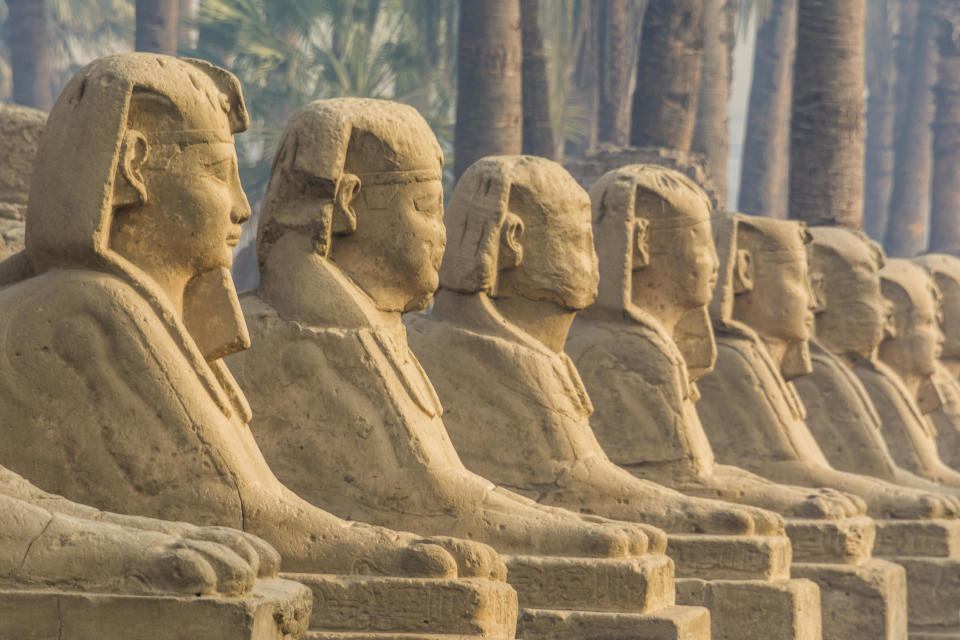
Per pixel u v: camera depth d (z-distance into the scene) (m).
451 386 17.28
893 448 28.00
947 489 25.28
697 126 51.66
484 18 33.06
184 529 9.77
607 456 20.06
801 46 32.44
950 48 57.34
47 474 11.43
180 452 11.70
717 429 22.97
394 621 12.21
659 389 20.03
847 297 27.11
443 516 14.45
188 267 12.09
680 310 20.91
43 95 47.84
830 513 20.73
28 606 9.07
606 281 20.36
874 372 28.38
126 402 11.57
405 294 15.12
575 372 17.86
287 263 14.77
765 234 24.17
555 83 54.06
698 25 35.44
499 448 17.12
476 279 17.30
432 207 15.12
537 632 14.71
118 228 11.78
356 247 14.96
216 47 47.12
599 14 53.88
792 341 24.25
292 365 14.49
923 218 66.12
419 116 15.30
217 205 12.06
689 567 18.08
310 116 14.81
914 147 65.81
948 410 32.62
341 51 47.91
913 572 23.33
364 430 14.38
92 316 11.49
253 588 9.44
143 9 42.06
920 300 30.39
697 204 20.86
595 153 34.53
